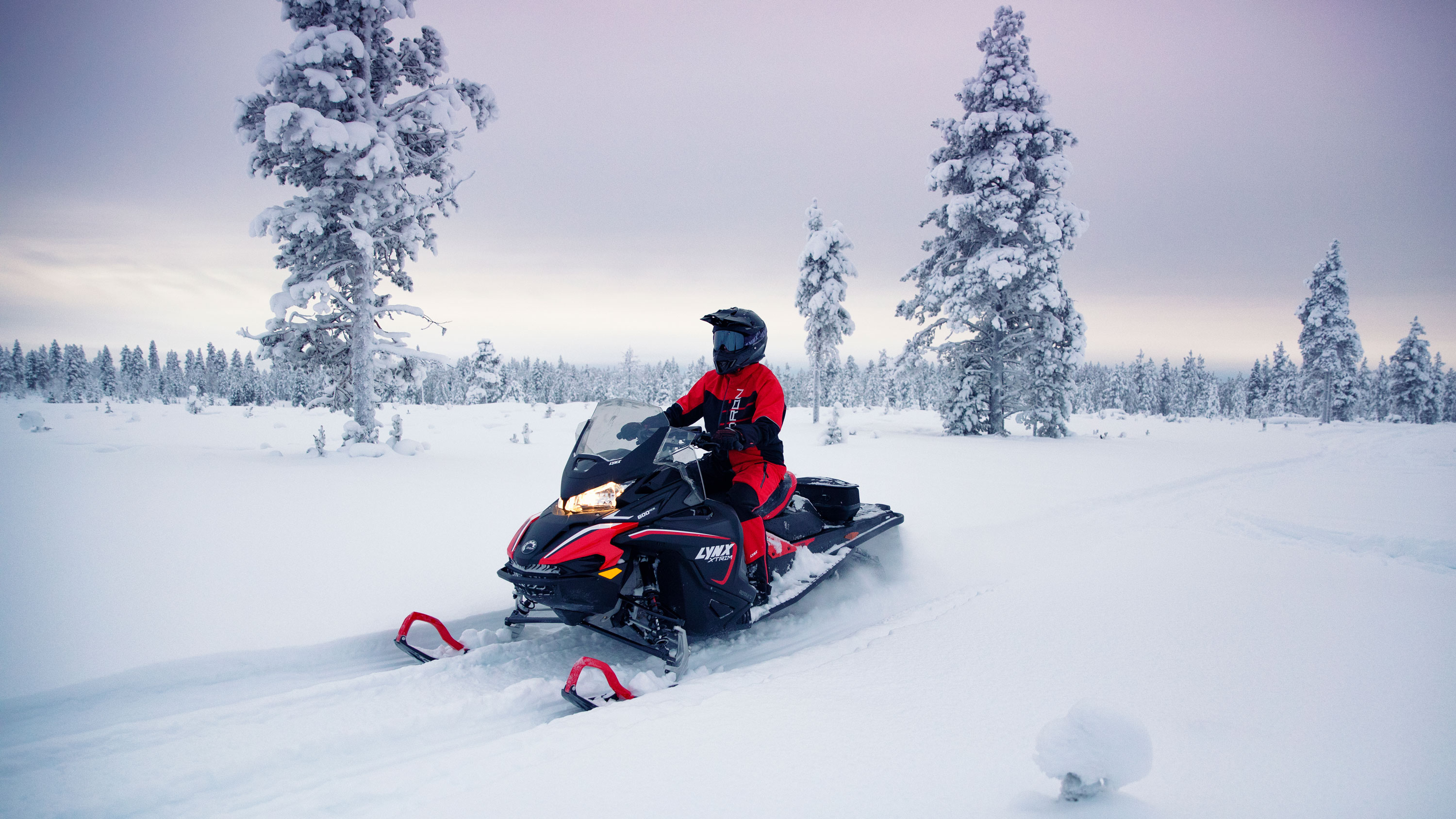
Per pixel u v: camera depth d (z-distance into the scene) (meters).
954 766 2.26
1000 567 5.90
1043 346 24.05
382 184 13.46
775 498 4.51
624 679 3.40
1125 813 1.89
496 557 5.69
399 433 14.38
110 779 2.47
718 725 2.68
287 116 11.70
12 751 2.62
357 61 13.41
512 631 4.11
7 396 67.44
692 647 4.15
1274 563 5.59
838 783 2.16
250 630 3.92
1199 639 3.60
